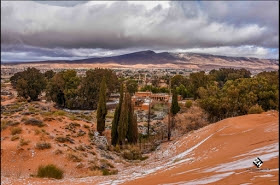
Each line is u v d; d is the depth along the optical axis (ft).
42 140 85.76
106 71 270.46
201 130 95.45
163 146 105.40
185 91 279.28
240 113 129.80
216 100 130.72
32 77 288.10
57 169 56.44
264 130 59.72
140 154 94.79
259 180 21.91
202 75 255.09
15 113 131.44
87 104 248.73
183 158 64.59
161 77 498.69
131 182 36.83
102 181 43.11
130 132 112.68
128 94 113.09
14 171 65.26
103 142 107.34
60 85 245.04
